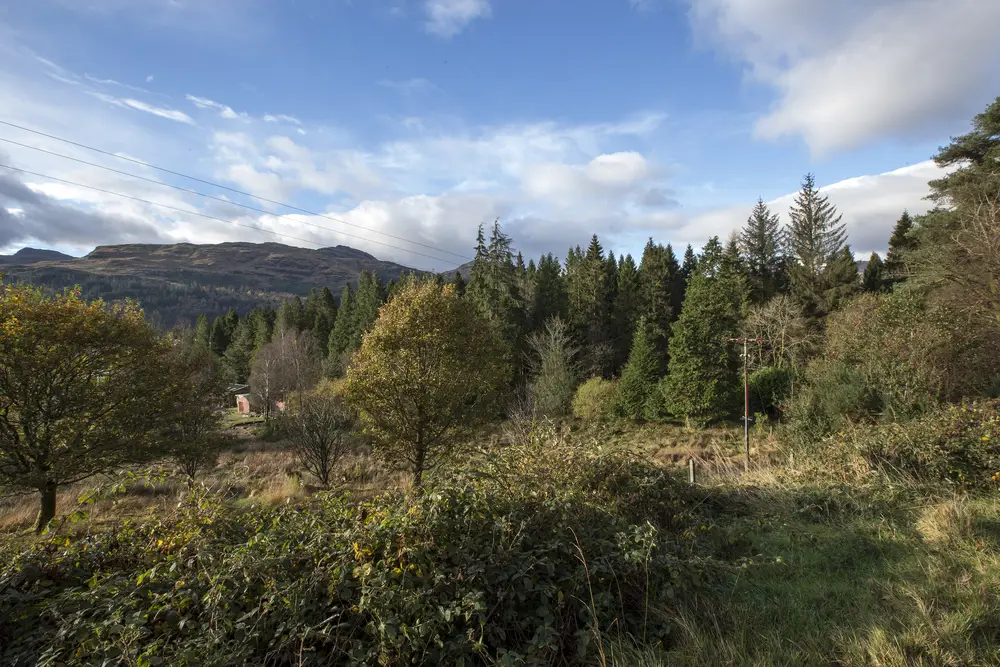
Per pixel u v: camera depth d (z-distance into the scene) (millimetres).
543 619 3125
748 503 6512
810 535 4996
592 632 3016
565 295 51531
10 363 11531
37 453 12062
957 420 7152
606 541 3867
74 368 12742
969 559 3941
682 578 3684
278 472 19078
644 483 5312
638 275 55781
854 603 3455
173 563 3418
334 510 4176
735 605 3479
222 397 17969
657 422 28547
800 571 4098
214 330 79625
